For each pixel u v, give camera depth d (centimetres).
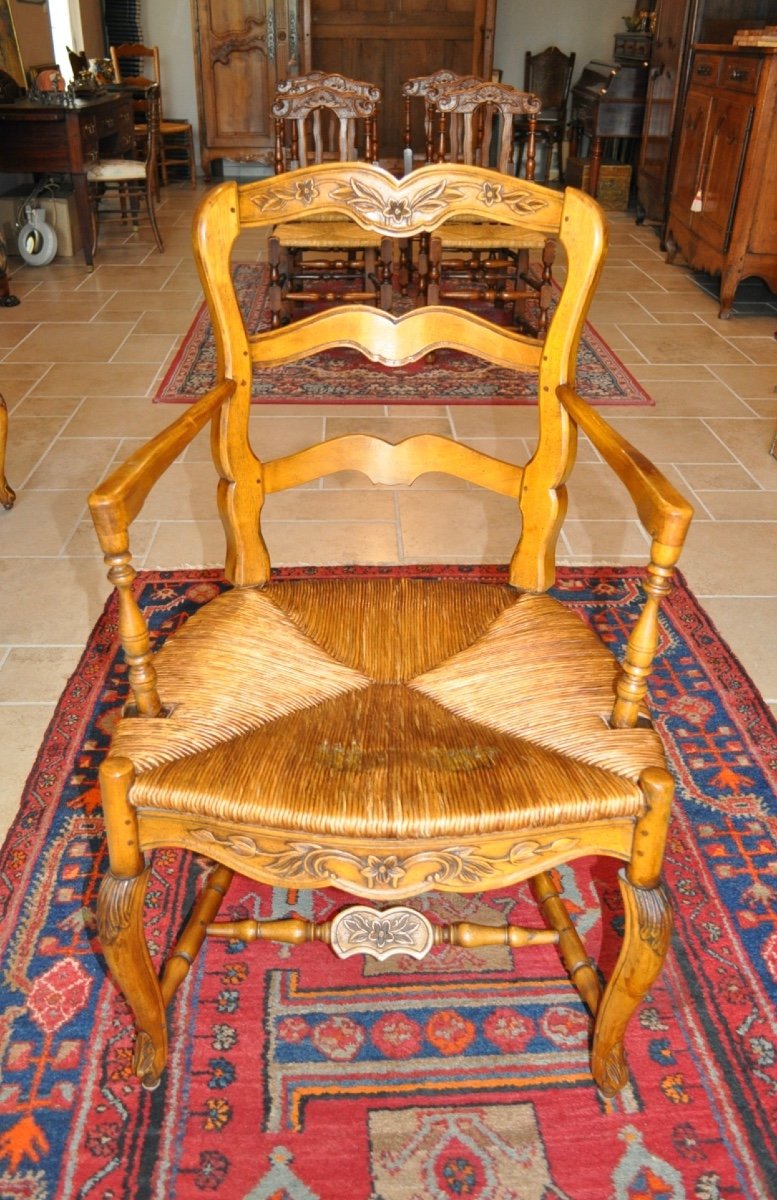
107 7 739
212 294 136
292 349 144
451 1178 118
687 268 565
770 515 285
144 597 237
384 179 139
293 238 398
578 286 133
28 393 368
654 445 330
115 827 110
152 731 117
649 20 678
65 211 567
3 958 146
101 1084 129
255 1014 139
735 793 179
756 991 143
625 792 108
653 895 112
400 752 116
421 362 407
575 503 292
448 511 284
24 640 221
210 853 112
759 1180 118
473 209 139
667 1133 123
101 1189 116
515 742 118
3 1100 126
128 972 117
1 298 476
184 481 302
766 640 225
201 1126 124
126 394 369
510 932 136
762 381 393
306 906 157
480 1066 132
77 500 287
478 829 106
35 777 180
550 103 782
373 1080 130
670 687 207
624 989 118
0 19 564
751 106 432
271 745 117
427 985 144
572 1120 125
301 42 714
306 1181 117
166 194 748
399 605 147
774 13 536
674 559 106
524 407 363
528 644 136
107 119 575
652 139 629
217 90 736
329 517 279
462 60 743
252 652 134
